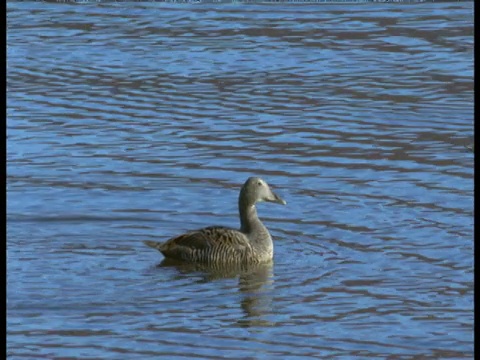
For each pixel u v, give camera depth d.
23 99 30.66
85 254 22.19
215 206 24.50
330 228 23.25
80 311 19.75
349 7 37.31
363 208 24.03
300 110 29.69
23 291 20.44
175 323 19.34
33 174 25.98
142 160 26.81
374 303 19.97
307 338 18.78
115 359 18.12
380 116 29.19
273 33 35.28
